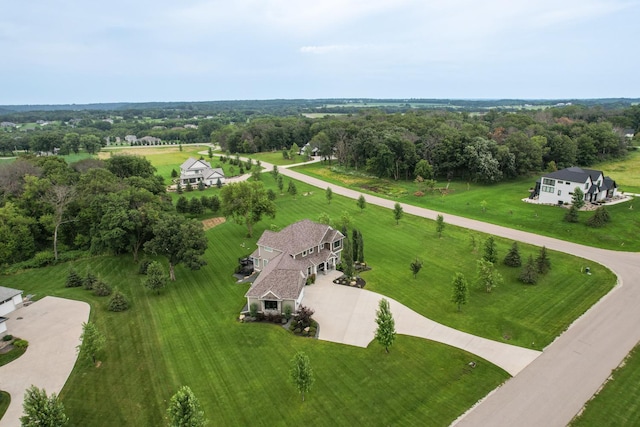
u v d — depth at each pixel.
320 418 29.75
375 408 30.67
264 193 73.62
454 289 44.19
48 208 66.62
